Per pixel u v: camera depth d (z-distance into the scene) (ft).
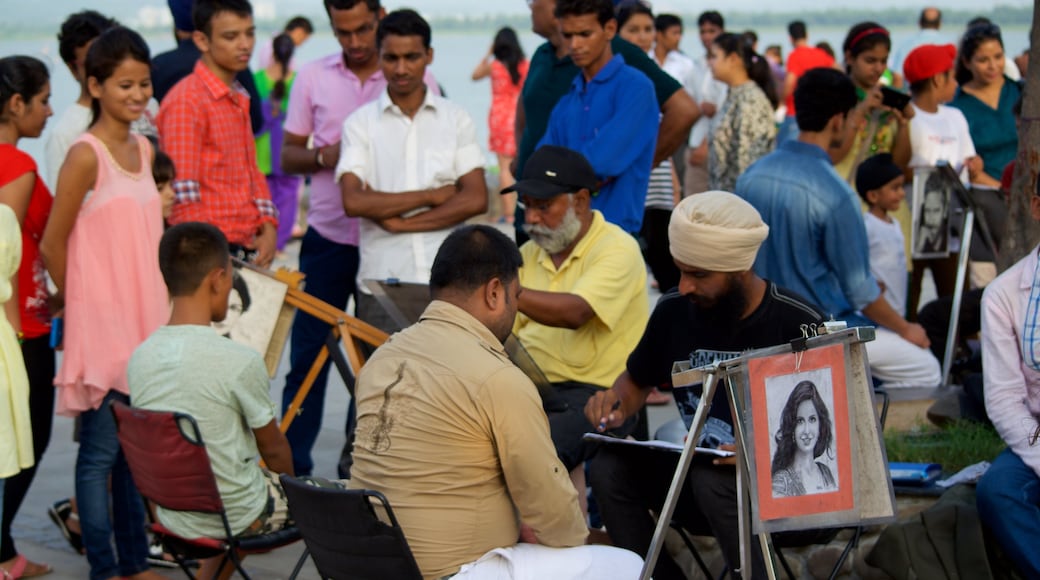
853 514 11.33
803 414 11.25
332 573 12.30
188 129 19.49
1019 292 14.35
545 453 11.78
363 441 12.19
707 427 14.43
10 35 126.82
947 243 21.66
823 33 174.09
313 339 21.47
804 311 13.71
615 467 14.47
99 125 17.30
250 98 22.84
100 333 17.03
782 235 18.40
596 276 16.67
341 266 22.04
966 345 21.88
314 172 21.95
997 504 13.89
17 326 16.60
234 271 17.30
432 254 20.31
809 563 15.67
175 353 14.82
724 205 13.30
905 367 19.49
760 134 28.19
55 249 17.01
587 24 19.40
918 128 26.05
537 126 22.02
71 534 18.80
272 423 15.19
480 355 11.90
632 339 17.22
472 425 11.67
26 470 17.54
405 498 11.85
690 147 37.14
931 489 15.46
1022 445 14.03
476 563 11.86
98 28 20.07
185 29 23.54
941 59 26.03
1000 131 27.43
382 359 12.26
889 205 22.68
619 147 19.30
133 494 17.16
